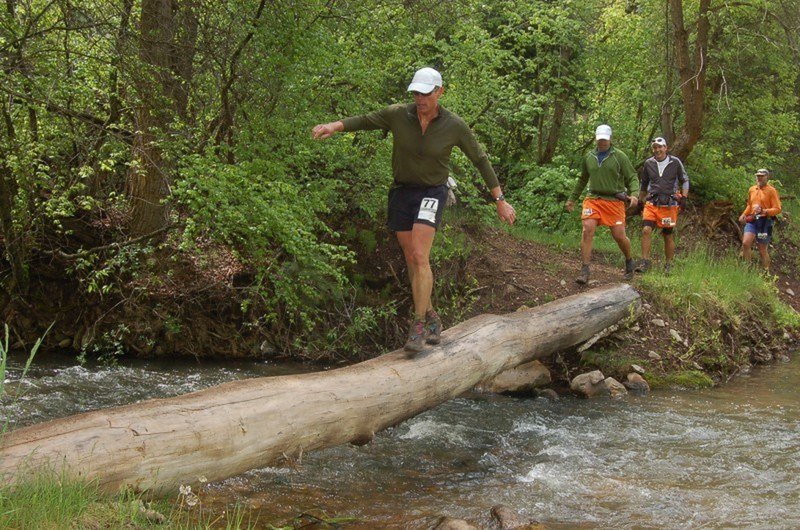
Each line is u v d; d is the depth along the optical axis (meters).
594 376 8.77
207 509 4.57
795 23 15.77
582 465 5.96
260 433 4.50
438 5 11.21
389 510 4.86
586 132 17.67
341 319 10.27
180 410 4.21
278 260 9.90
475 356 6.72
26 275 9.67
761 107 17.55
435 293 10.60
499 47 14.41
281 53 8.47
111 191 9.75
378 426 5.51
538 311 8.47
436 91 5.73
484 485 5.45
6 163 8.67
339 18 9.42
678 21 14.87
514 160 16.64
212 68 8.30
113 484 3.73
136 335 9.78
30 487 3.30
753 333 11.17
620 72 17.48
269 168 8.31
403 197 6.12
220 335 10.04
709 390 9.09
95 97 8.84
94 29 7.63
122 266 9.53
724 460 6.14
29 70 7.60
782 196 18.19
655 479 5.64
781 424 7.39
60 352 9.79
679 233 15.36
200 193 7.60
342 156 9.98
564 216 14.57
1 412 6.72
